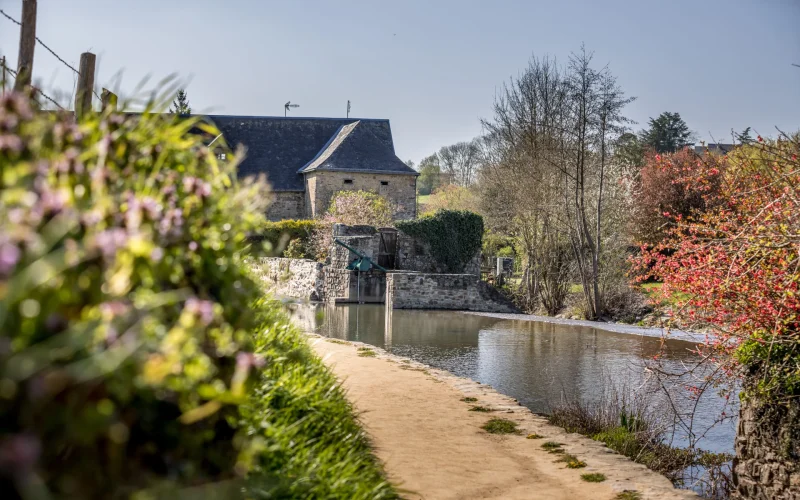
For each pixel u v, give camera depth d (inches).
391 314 1132.5
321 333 872.9
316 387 233.9
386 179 1768.0
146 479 75.0
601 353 753.0
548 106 1285.7
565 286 1240.2
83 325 63.1
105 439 66.7
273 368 219.1
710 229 319.3
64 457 63.8
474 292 1278.3
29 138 84.0
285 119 1980.8
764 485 299.1
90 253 66.2
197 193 118.6
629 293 1147.3
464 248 1454.2
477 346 804.0
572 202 1222.9
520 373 631.2
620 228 1243.2
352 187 1748.3
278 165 1883.6
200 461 92.9
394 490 202.2
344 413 244.5
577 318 1143.0
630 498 225.1
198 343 86.8
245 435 130.0
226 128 1932.8
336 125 1991.9
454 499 213.2
